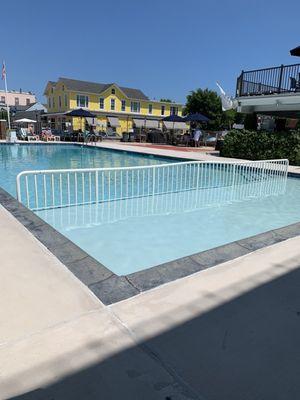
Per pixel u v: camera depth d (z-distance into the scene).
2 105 61.97
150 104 46.25
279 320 2.37
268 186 10.08
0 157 16.94
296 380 1.81
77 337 2.10
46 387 1.69
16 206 5.14
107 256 4.70
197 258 3.44
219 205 7.71
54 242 3.69
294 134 14.06
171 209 7.23
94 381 1.74
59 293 2.63
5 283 2.76
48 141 25.23
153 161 16.20
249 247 3.82
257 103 16.16
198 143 24.89
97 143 25.02
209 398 1.66
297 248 3.84
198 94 48.75
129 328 2.21
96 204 6.94
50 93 45.16
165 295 2.66
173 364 1.89
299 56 15.43
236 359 1.96
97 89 42.72
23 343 2.02
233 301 2.61
